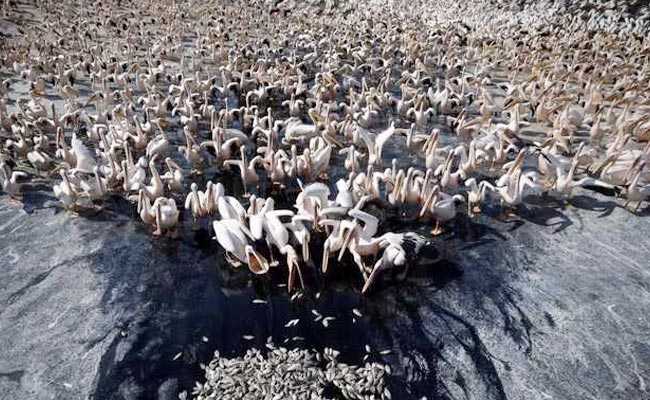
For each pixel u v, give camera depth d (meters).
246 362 10.25
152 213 13.62
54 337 10.92
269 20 37.72
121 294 12.09
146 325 11.29
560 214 15.14
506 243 13.95
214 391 9.61
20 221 14.49
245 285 12.42
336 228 12.53
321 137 17.12
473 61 30.27
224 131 17.41
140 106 22.03
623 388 10.02
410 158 18.39
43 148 17.69
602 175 15.95
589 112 21.53
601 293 12.29
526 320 11.55
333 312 11.73
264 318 11.57
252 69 24.56
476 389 9.99
